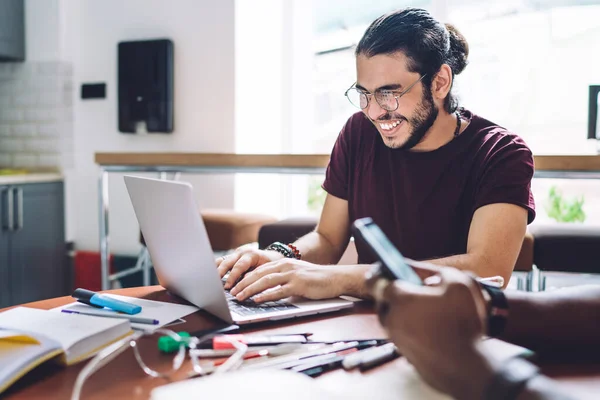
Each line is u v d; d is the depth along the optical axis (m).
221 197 3.32
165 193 0.91
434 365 0.54
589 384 0.64
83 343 0.73
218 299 0.85
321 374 0.66
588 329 0.74
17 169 3.59
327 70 3.46
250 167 2.22
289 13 3.47
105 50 3.45
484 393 0.52
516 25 3.09
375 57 1.23
